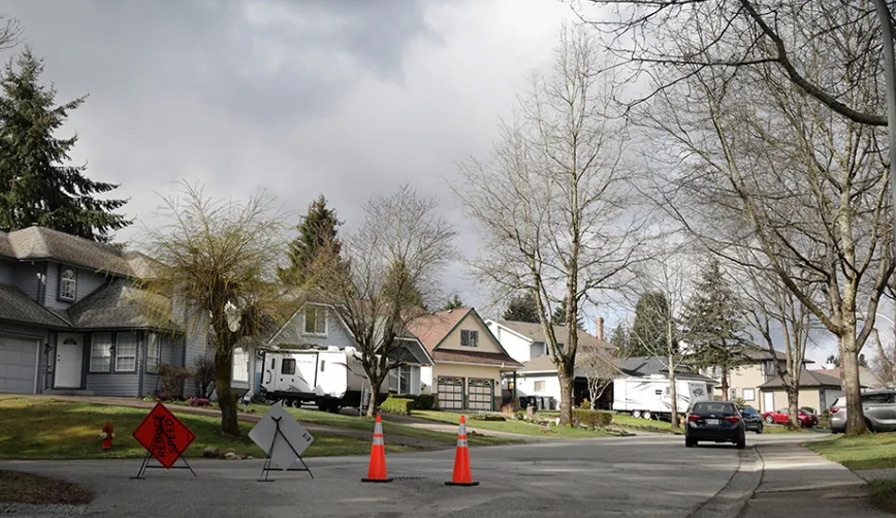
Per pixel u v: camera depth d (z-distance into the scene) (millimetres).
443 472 16188
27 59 60844
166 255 23172
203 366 38375
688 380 68062
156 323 24953
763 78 16625
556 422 48562
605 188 41906
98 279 40594
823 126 23312
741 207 23562
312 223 58062
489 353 64312
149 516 9500
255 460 20516
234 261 23062
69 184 62312
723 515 10516
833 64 16719
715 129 22562
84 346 37844
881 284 27250
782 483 14633
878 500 11195
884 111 17875
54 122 60281
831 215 25516
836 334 28078
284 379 43312
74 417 24984
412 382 56344
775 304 55094
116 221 62094
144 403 32094
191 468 16344
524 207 43281
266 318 24422
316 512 10133
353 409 46594
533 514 10258
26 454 20625
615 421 57938
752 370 96000
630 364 78625
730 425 28266
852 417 28125
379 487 13023
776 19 12469
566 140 42656
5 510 9328
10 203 58000
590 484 14406
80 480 13000
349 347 45844
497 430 41688
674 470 17984
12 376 34844
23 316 34656
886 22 11102
